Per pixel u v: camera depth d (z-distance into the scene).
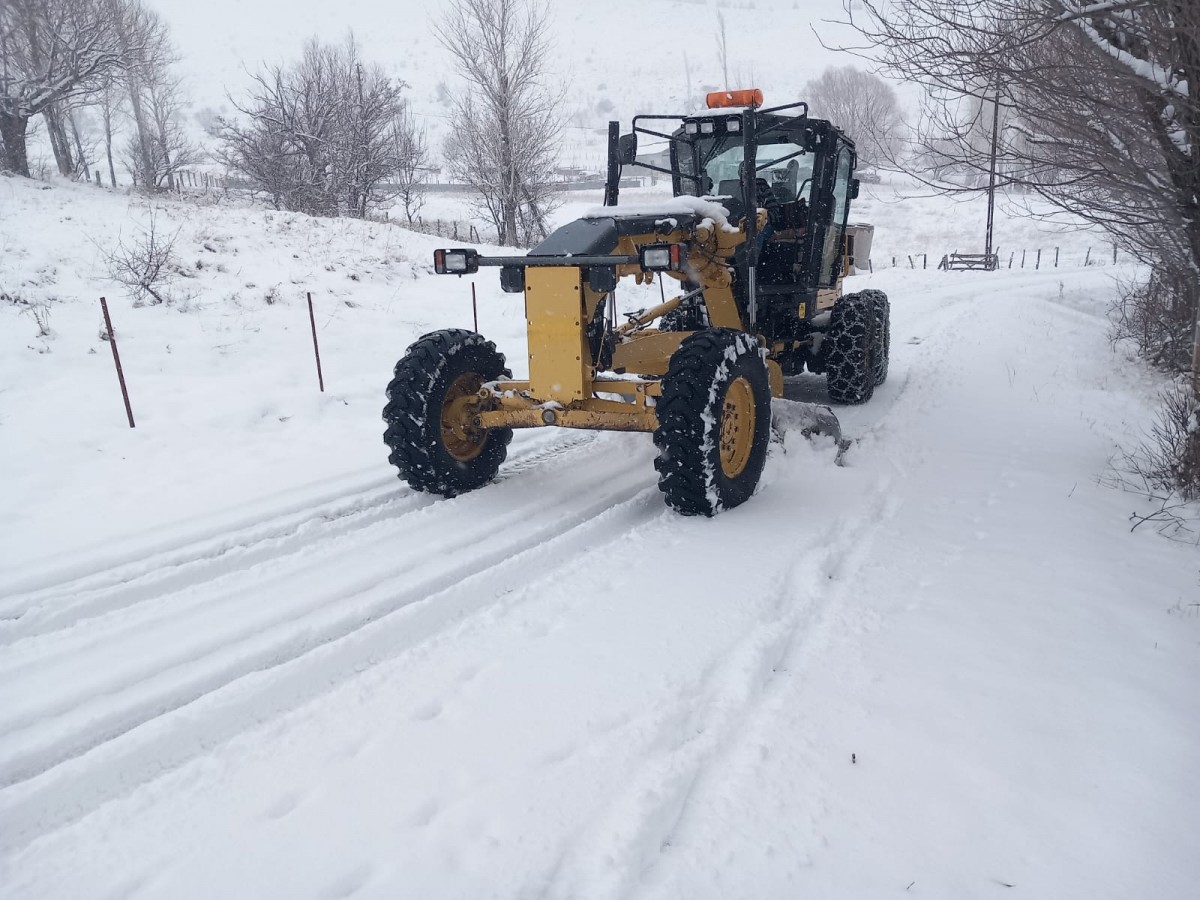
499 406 4.99
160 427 6.52
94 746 2.74
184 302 10.04
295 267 12.38
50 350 8.10
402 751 2.55
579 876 2.04
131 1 26.42
